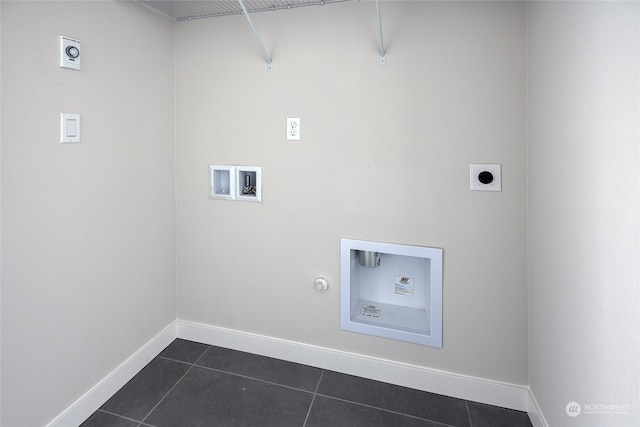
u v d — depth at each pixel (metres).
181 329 2.01
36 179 1.19
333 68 1.60
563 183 1.07
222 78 1.79
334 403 1.52
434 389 1.58
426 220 1.53
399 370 1.63
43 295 1.23
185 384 1.63
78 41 1.31
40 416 1.24
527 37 1.36
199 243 1.93
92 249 1.43
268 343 1.85
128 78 1.57
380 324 1.66
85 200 1.39
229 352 1.89
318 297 1.75
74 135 1.32
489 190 1.44
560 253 1.10
